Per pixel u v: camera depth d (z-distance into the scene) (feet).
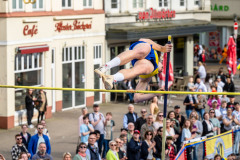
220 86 126.21
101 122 85.10
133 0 144.56
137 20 143.95
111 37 135.54
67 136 102.99
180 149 78.74
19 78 111.14
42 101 109.60
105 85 39.37
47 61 117.50
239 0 211.82
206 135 86.99
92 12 131.03
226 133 82.38
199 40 219.00
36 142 76.38
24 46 111.34
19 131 106.42
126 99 138.82
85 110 83.51
